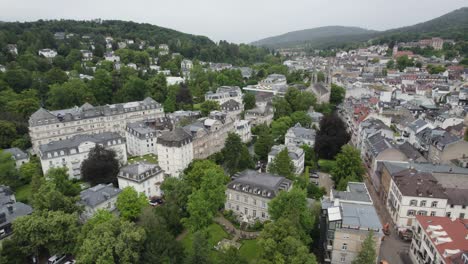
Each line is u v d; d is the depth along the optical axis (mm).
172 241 76438
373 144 138125
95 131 180500
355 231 75375
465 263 65375
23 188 130000
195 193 89125
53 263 83125
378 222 76125
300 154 134125
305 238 78312
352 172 114062
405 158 123312
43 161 128375
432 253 75500
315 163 146000
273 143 153750
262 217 100562
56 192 89375
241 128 173250
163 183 108188
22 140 162125
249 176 107938
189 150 139250
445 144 128875
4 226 85062
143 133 161125
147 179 113875
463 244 73562
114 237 73562
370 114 175500
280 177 106250
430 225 81250
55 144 135500
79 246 78688
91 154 126500
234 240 92562
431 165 115000
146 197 106062
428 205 93500
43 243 79250
